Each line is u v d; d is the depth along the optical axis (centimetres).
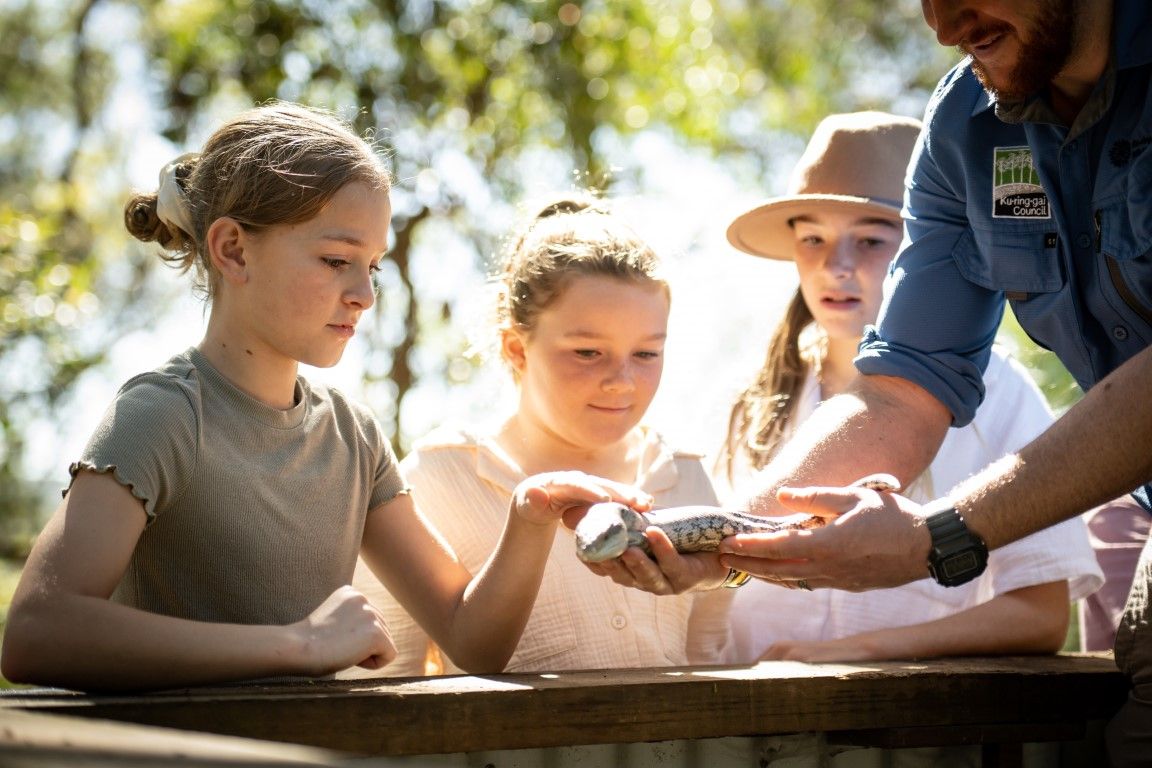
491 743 190
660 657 276
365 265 230
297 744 180
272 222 221
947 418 272
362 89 814
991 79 246
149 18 971
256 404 225
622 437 278
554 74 862
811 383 348
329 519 232
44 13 1320
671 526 226
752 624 322
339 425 242
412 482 288
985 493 228
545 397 278
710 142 1062
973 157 268
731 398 361
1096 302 261
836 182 338
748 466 348
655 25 906
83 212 1109
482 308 319
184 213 235
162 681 193
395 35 820
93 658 191
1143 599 238
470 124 847
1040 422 316
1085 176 255
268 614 222
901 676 223
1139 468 222
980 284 271
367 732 183
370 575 278
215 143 233
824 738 229
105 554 199
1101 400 223
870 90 1242
